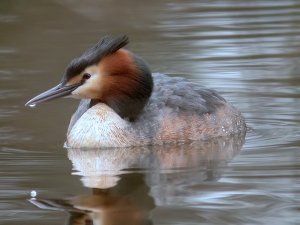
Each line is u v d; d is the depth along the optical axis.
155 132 14.09
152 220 10.41
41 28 22.70
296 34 20.95
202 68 18.30
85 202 11.17
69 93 14.10
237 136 14.45
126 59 14.03
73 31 22.23
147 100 14.20
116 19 23.45
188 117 14.27
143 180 12.05
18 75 18.27
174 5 24.81
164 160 13.14
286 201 10.98
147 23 22.73
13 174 12.41
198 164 12.81
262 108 15.73
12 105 16.27
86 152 13.75
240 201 11.03
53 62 19.28
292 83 17.09
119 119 14.07
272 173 12.16
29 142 14.21
